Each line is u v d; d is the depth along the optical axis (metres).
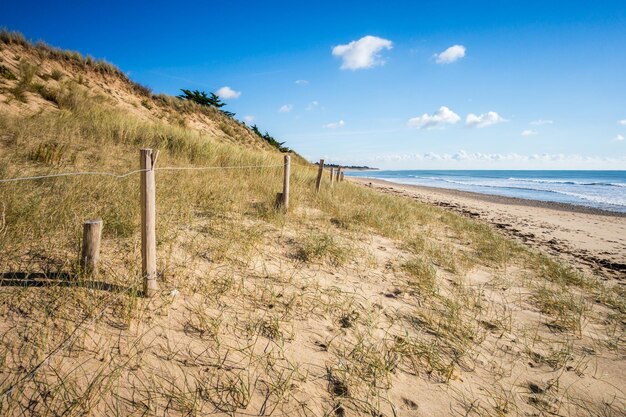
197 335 2.44
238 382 2.09
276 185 8.16
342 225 6.27
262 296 3.14
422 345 2.77
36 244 3.17
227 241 4.18
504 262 5.70
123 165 7.18
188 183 6.36
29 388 1.77
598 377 2.68
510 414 2.17
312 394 2.10
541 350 3.00
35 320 2.23
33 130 7.53
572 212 16.84
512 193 29.56
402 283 4.08
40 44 15.09
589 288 4.85
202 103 25.20
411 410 2.10
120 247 3.42
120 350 2.15
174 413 1.81
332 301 3.30
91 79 15.95
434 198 21.91
